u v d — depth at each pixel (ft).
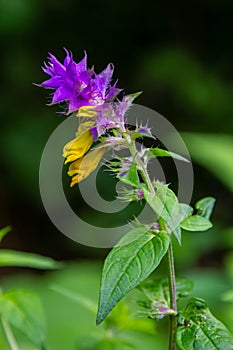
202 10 43.47
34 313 12.31
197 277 23.94
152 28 43.93
